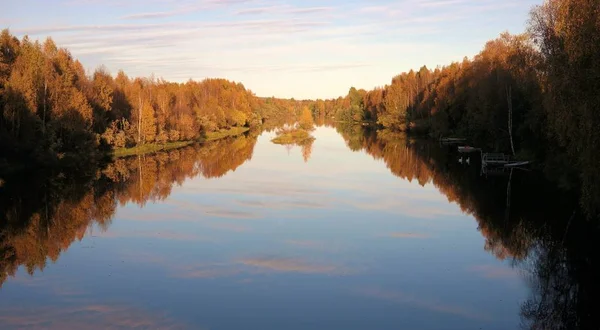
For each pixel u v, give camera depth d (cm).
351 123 16250
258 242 2477
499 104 5481
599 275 2002
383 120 11731
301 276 1988
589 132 2209
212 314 1639
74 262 2183
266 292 1823
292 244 2436
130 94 7369
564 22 2808
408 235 2598
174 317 1616
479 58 6888
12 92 4519
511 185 4072
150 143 7238
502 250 2330
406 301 1744
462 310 1667
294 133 9500
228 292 1823
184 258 2223
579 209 3092
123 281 1942
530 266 2106
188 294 1808
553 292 1817
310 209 3231
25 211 3225
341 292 1822
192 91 11044
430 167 5278
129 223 2889
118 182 4391
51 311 1662
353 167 5375
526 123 4812
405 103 10881
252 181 4431
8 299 1770
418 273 2025
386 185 4181
